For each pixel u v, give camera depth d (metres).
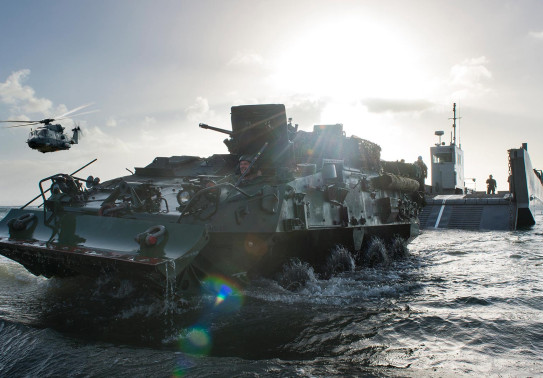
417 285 9.18
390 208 12.91
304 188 8.64
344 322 6.40
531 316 6.62
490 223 27.28
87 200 9.16
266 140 9.67
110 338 5.73
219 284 7.69
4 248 8.29
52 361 4.82
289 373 4.47
